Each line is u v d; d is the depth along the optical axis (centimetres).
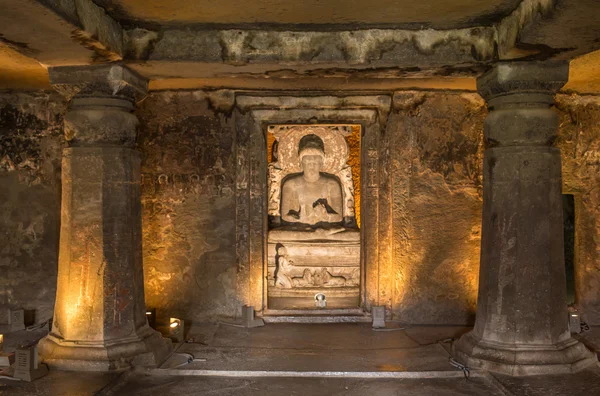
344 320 546
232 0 337
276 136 665
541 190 400
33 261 546
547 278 402
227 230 541
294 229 634
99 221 411
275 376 408
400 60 392
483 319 417
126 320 420
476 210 538
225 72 423
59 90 411
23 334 517
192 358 436
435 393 377
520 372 390
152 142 539
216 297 544
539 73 391
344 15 368
